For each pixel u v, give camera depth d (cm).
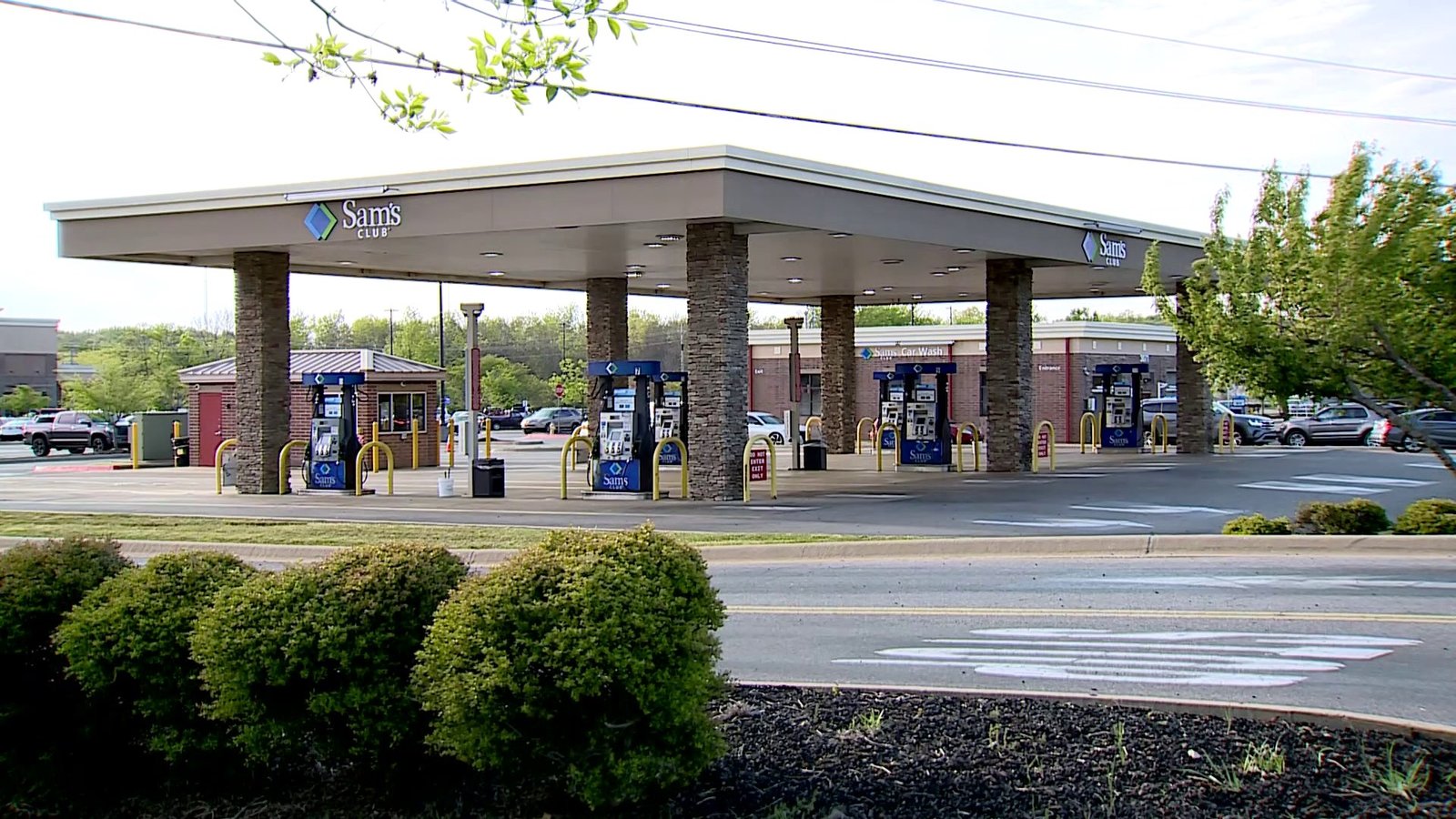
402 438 3616
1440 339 1334
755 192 2020
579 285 3534
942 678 846
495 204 2147
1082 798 533
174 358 7238
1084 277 3241
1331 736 611
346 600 549
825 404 3897
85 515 2036
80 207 2502
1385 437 3919
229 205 2373
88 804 596
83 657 574
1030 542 1522
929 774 564
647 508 2108
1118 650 935
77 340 12094
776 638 1015
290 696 554
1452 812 511
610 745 512
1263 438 4609
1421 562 1362
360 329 9938
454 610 528
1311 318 1418
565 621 506
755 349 5497
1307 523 1548
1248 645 944
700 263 2150
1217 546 1485
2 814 588
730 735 629
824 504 2125
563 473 2333
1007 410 2880
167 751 574
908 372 3012
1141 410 3806
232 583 599
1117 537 1515
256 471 2567
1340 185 1362
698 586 553
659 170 1998
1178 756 583
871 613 1127
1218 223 1521
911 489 2450
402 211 2238
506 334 9725
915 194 2316
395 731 543
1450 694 778
